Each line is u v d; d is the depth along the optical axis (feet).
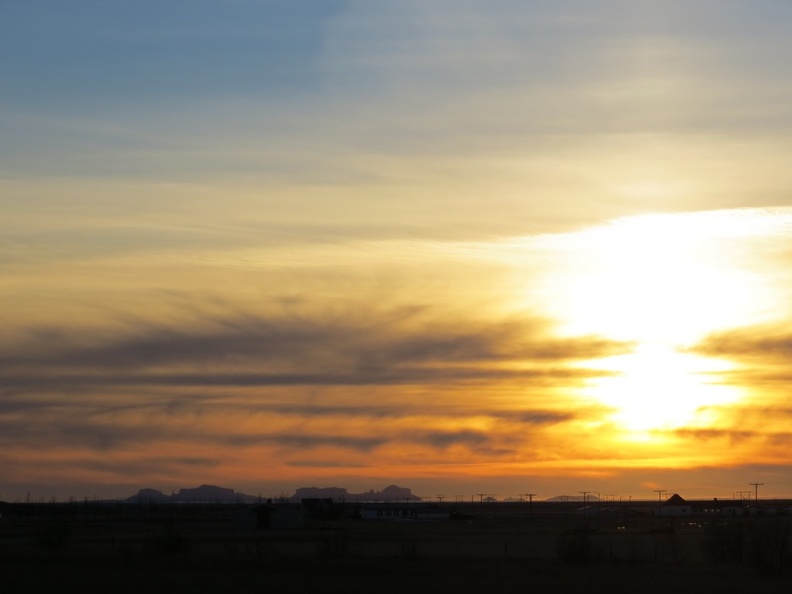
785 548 208.64
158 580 199.41
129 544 344.08
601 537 409.28
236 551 286.25
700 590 176.96
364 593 176.55
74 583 194.39
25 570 223.10
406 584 189.37
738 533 244.63
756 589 178.40
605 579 196.34
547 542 371.76
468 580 196.65
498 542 371.35
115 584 192.65
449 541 379.35
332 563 239.09
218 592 180.04
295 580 198.59
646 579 195.72
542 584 188.03
